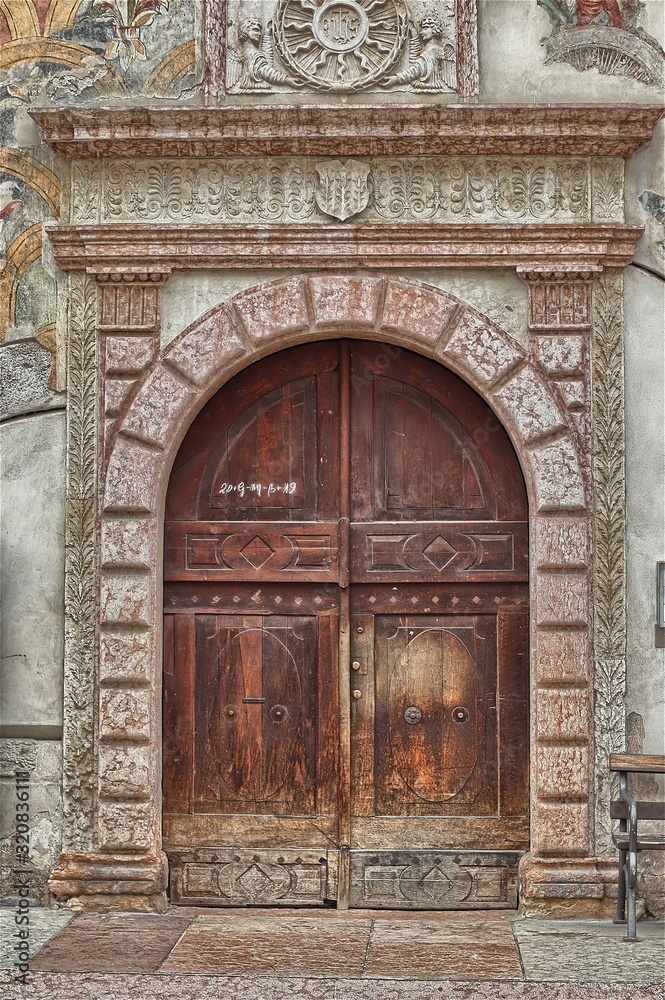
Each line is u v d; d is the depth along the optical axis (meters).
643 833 6.65
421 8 6.84
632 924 6.12
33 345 6.90
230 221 6.77
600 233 6.66
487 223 6.66
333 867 6.80
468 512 6.92
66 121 6.71
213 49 6.85
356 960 5.80
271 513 6.96
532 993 5.39
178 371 6.77
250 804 6.86
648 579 6.70
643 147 6.80
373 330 6.75
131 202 6.83
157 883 6.62
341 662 6.87
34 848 6.72
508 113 6.56
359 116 6.60
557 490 6.66
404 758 6.86
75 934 6.16
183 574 6.93
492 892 6.77
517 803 6.80
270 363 7.00
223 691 6.92
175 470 6.98
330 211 6.72
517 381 6.70
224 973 5.59
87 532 6.78
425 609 6.90
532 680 6.68
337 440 6.96
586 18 6.86
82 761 6.70
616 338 6.71
